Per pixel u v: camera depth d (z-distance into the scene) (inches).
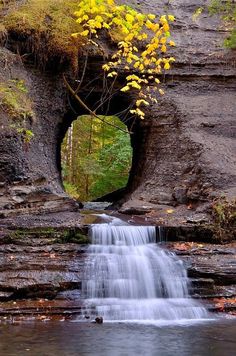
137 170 691.4
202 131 591.5
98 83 656.4
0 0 619.2
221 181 520.4
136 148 725.9
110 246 398.9
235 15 709.3
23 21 581.3
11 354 243.0
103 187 1003.9
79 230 406.9
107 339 276.5
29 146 521.3
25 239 386.9
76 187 1108.5
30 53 589.6
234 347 265.1
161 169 594.2
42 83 598.5
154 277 370.0
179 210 522.9
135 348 260.4
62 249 381.1
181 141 590.2
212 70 658.8
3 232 386.9
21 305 325.1
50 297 339.9
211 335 289.3
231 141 581.0
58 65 605.3
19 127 503.5
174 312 335.9
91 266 365.1
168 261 384.5
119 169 997.2
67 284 346.9
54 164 596.7
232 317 334.0
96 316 325.4
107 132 1059.3
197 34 709.9
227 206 458.0
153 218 489.4
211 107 619.2
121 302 347.9
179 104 624.1
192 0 775.1
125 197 665.0
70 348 257.3
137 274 371.2
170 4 760.3
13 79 552.7
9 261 355.3
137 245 412.5
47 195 483.5
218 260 390.3
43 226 401.4
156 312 335.0
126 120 714.2
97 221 453.1
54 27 599.8
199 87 650.8
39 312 320.8
